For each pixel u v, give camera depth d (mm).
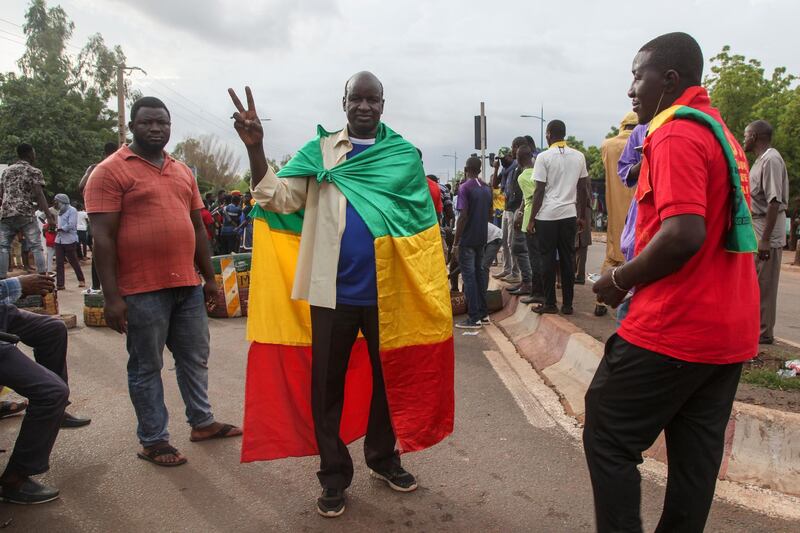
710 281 1999
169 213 3537
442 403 3254
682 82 2168
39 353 3721
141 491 3221
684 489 2201
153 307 3504
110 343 6469
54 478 3367
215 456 3662
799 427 3221
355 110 3045
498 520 2926
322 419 3074
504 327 7246
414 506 3070
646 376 2057
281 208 3039
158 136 3537
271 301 3262
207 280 4027
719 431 2174
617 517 2131
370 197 3016
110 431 4023
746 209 1985
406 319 3119
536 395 4734
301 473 3443
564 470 3445
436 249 3240
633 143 3742
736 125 24750
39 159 26812
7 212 8750
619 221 5793
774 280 5238
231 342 6648
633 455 2141
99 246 3359
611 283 2143
